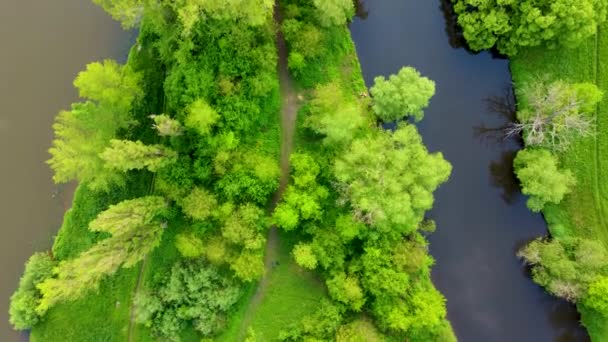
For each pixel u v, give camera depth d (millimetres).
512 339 62156
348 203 58875
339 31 63469
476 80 65188
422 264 58500
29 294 59094
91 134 54844
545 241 61281
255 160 57844
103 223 50531
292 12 59344
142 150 51781
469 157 64312
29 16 64125
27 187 62750
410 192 55406
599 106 61688
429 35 65875
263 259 61281
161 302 58188
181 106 55594
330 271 58000
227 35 54656
